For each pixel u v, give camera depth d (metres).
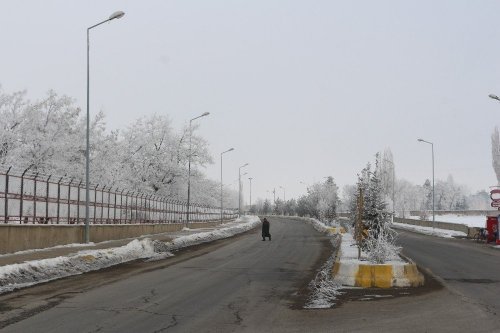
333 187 89.31
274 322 9.65
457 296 12.67
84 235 29.53
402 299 12.24
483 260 23.89
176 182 70.62
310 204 110.44
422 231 60.72
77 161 43.84
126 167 64.44
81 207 30.41
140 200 44.12
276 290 14.00
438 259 24.25
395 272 14.41
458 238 47.19
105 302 11.80
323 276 16.95
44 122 42.28
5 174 22.45
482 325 9.27
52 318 9.85
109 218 36.12
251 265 21.44
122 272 18.56
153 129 70.62
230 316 10.23
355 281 14.45
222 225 74.44
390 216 20.61
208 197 86.12
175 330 8.92
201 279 16.52
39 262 17.02
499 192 37.19
